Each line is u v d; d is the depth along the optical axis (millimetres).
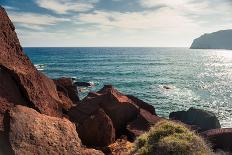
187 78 78750
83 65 123875
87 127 16047
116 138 17859
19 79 13492
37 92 14305
